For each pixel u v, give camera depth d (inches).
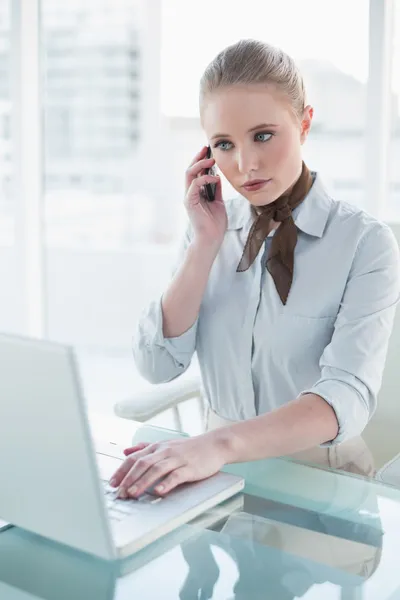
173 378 56.9
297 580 30.8
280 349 52.7
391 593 29.5
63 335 205.8
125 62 186.5
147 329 54.9
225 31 128.5
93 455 29.5
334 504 38.5
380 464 56.2
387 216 99.0
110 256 201.2
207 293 55.8
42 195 127.2
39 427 30.1
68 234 203.2
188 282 53.0
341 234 52.3
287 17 112.8
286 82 44.9
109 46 186.2
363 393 46.8
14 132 121.7
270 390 54.2
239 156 46.0
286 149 46.0
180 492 38.4
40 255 128.2
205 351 56.2
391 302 50.3
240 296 54.2
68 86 190.4
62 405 28.9
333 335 50.3
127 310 202.5
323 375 48.3
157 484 38.4
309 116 48.6
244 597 29.5
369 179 95.6
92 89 189.9
